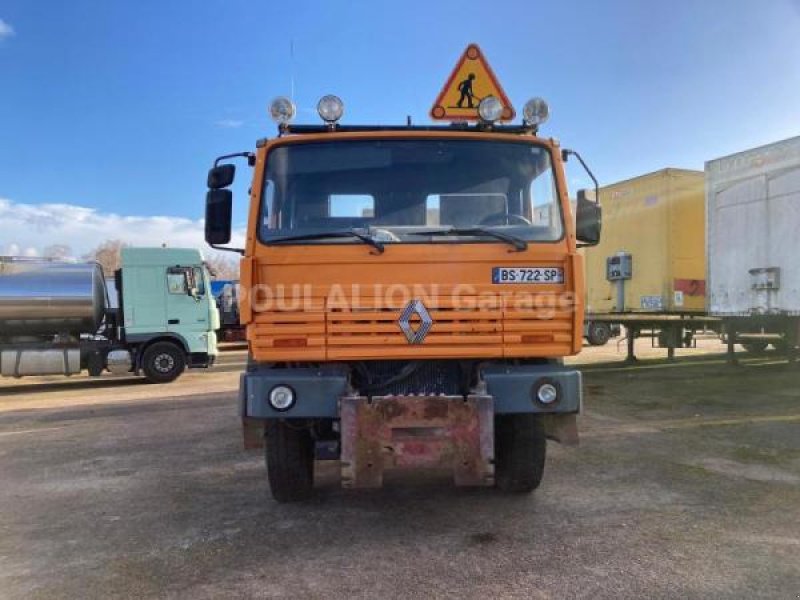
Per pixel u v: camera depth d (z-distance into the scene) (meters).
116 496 5.43
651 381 11.30
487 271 4.23
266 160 4.53
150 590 3.57
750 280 10.73
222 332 25.69
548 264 4.27
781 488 5.11
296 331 4.17
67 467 6.53
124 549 4.20
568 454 6.31
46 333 14.20
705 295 11.76
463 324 4.19
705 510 4.62
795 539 4.06
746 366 13.14
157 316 14.48
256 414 4.19
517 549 3.99
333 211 4.50
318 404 4.18
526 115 4.76
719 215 11.30
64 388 14.52
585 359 15.52
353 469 4.08
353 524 4.54
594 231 4.76
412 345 4.17
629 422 7.82
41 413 10.51
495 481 5.07
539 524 4.42
